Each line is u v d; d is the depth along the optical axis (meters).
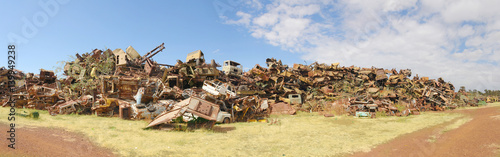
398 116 22.72
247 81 37.53
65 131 9.91
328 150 9.22
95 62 30.08
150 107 16.91
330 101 34.84
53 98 20.19
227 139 10.68
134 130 11.54
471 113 23.12
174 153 7.99
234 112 19.42
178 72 32.00
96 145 8.16
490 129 11.77
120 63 30.59
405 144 10.16
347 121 18.94
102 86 18.36
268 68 43.81
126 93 18.88
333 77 51.19
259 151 8.87
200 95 19.45
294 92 38.25
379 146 9.94
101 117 16.70
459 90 61.16
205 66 32.25
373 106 23.47
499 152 7.88
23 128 9.26
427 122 16.81
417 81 51.66
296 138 11.47
